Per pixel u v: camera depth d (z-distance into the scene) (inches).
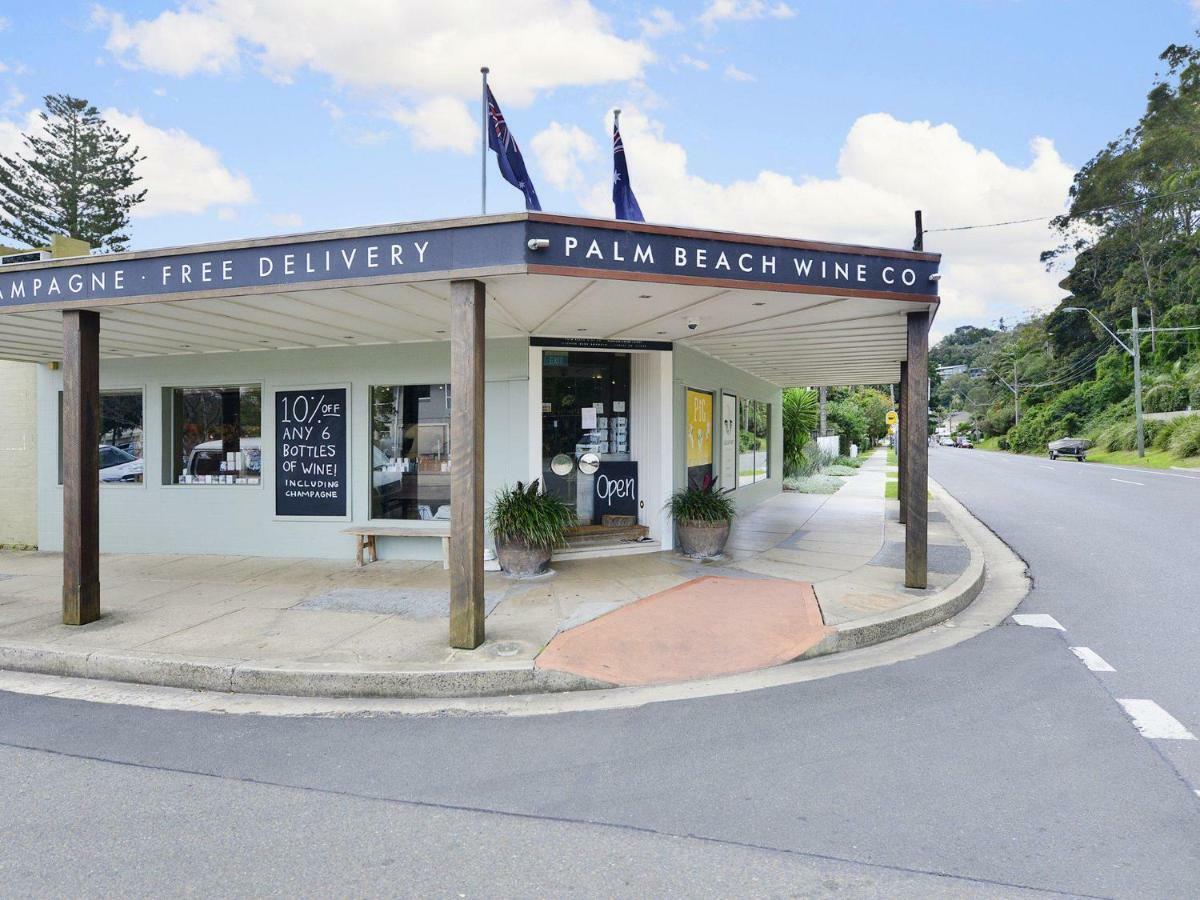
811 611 257.8
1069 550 419.2
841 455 1499.8
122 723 181.9
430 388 363.3
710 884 112.2
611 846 123.4
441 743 167.8
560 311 282.0
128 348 373.4
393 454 369.7
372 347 365.7
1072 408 2188.7
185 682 208.5
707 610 261.3
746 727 173.3
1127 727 169.6
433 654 215.5
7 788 147.3
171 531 396.2
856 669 214.5
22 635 240.1
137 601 285.3
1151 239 2176.4
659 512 380.2
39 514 431.2
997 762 152.7
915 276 254.5
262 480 384.5
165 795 143.7
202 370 392.5
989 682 201.5
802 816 132.4
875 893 109.3
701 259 225.3
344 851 122.7
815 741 164.7
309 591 299.1
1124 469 1247.5
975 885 111.0
